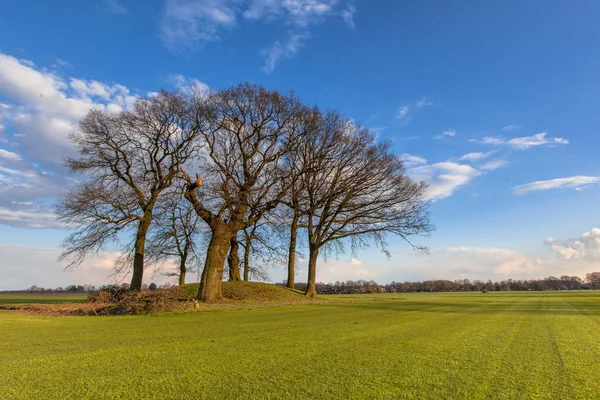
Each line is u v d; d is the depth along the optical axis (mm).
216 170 26484
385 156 33438
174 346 9047
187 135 28828
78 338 10344
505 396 5387
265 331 11898
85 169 27703
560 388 5789
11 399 5102
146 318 16406
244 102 27250
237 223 25953
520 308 25297
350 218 34000
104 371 6566
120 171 29094
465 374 6543
